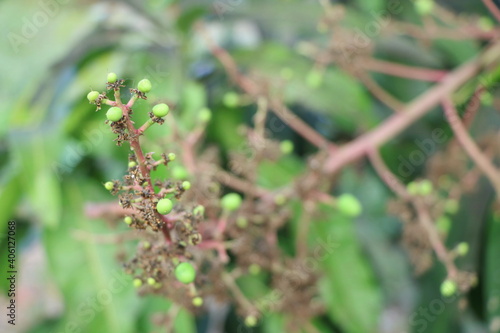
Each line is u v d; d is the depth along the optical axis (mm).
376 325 482
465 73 462
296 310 413
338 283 487
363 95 525
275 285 413
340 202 420
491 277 512
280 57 530
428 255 440
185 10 498
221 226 377
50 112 465
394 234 584
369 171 570
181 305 370
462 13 583
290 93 517
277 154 425
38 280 515
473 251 517
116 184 299
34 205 432
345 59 480
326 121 574
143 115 435
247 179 418
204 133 480
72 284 453
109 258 458
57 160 465
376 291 488
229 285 386
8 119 458
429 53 578
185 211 324
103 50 488
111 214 419
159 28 495
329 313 493
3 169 494
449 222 503
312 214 429
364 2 573
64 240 463
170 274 337
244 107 547
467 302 516
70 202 478
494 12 469
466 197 515
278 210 406
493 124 543
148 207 300
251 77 473
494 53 460
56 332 444
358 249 503
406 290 565
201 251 370
